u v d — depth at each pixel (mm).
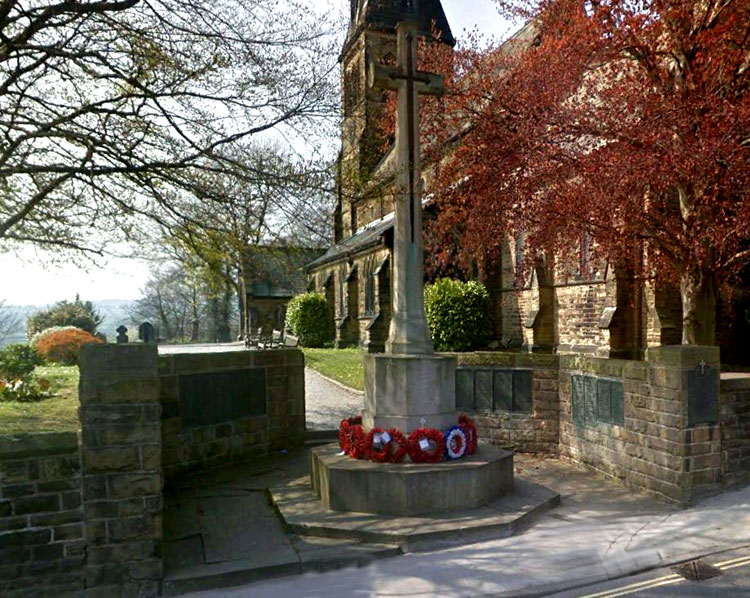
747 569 4715
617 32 9156
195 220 9820
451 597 4285
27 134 8961
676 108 8258
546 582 4500
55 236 10117
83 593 4449
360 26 13711
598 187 8516
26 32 8750
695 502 6367
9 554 4301
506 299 22344
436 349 21438
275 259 10539
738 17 8734
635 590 4379
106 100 9391
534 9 10953
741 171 8047
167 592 4574
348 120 10219
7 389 10172
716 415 6531
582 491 7090
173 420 7555
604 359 7754
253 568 4777
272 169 9305
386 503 5906
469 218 11008
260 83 9195
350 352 27359
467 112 11531
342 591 4449
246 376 8656
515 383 9000
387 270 25516
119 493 4559
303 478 7500
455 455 6410
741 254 9562
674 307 15516
